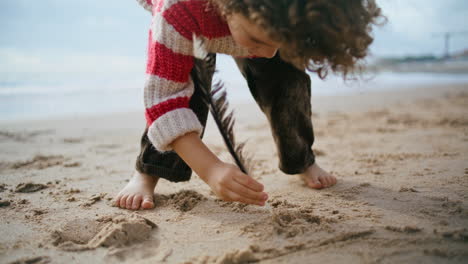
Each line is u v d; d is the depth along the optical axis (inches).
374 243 51.1
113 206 69.3
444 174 81.2
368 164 95.2
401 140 124.5
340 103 241.4
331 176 79.1
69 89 355.3
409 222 57.2
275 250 50.3
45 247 52.8
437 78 468.1
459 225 55.5
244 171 64.2
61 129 163.5
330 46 45.0
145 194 69.7
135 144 132.3
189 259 49.1
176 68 55.5
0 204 69.2
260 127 161.5
